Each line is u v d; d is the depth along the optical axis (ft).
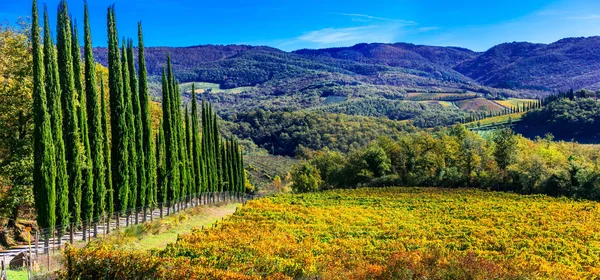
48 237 90.02
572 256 98.58
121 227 119.85
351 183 309.83
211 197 207.31
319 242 104.78
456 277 63.77
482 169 261.24
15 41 117.29
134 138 127.13
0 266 75.05
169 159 155.84
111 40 122.01
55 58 97.60
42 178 90.89
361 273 66.74
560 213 153.99
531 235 120.47
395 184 276.62
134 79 131.95
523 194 213.46
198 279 62.44
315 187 305.53
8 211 105.81
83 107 106.83
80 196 101.76
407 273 64.28
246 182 333.21
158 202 150.10
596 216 149.07
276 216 147.13
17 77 113.70
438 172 269.23
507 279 65.41
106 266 65.26
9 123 111.96
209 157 211.61
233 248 88.33
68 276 65.72
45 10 96.32
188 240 99.40
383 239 115.24
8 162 107.55
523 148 293.02
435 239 114.73
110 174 116.47
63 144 97.04
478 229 127.34
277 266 72.02
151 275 63.98
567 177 207.72
